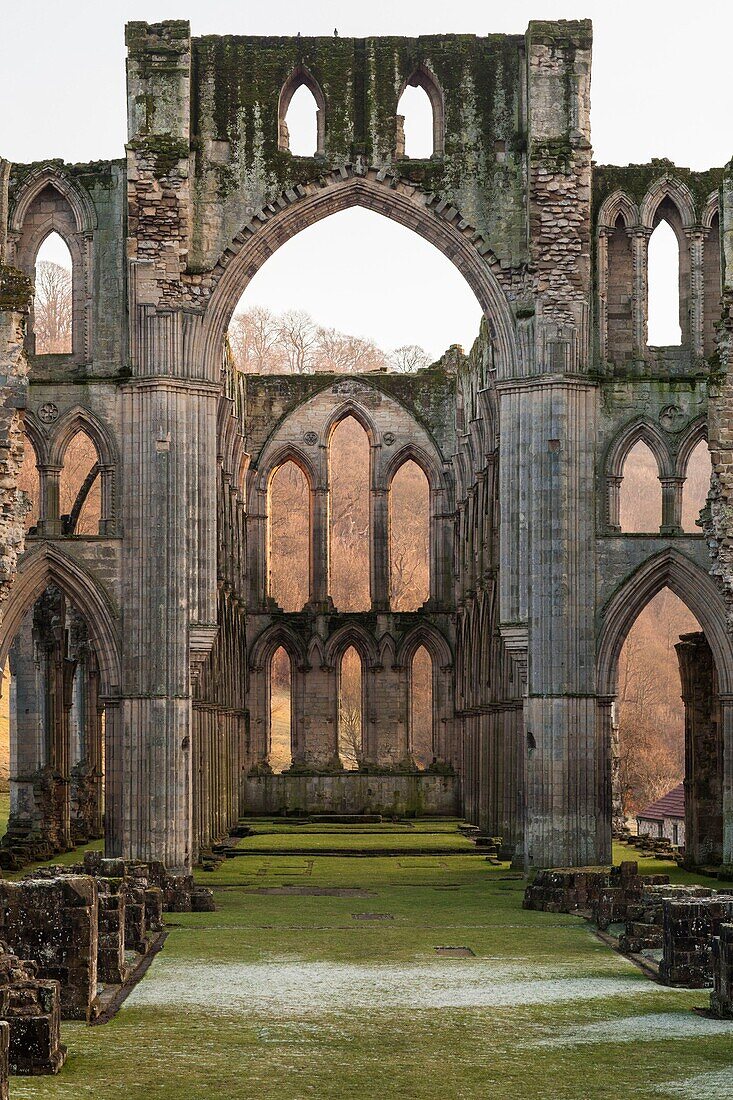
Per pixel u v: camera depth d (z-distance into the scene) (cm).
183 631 4603
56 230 4766
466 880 4716
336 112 4803
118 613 4616
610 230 4788
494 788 6034
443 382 7631
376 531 7594
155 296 4647
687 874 4841
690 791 5019
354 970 2825
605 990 2597
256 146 4766
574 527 4650
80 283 4716
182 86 4703
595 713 4625
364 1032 2242
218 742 6125
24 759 5478
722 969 2383
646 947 3098
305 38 4816
